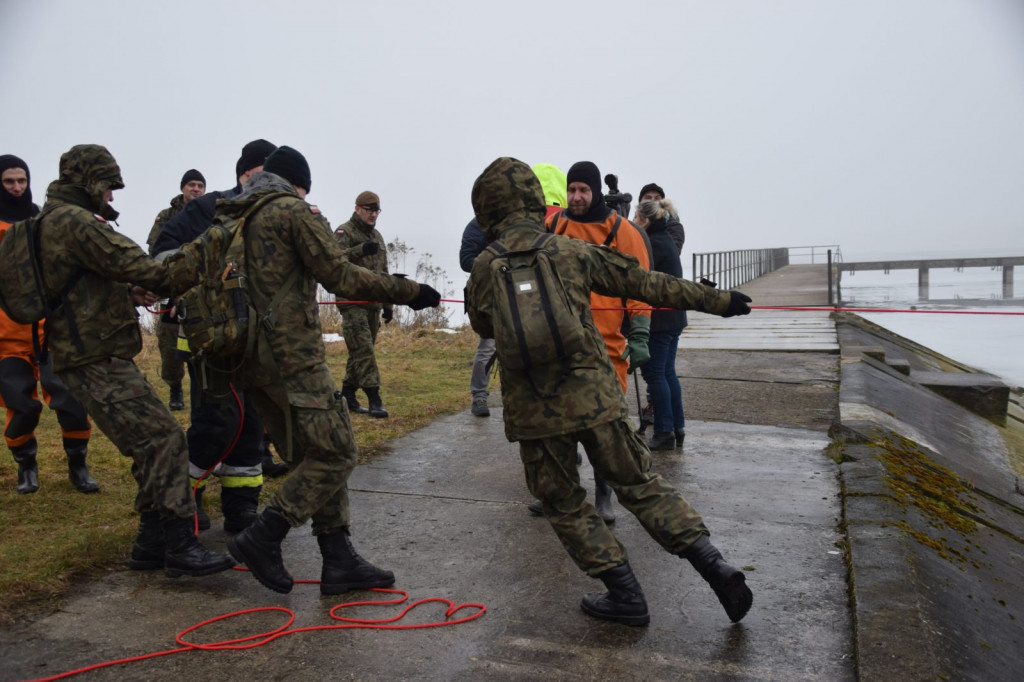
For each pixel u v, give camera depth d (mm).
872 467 5277
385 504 4895
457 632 3295
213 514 4629
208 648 3146
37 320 3648
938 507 4832
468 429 6711
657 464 5699
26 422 4738
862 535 4016
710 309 3436
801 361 9703
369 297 3543
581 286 3277
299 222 3404
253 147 4383
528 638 3234
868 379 8406
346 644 3203
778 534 4336
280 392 3414
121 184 3795
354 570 3654
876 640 2990
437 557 4078
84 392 3641
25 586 3566
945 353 17516
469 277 3438
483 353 7105
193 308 3379
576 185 4504
